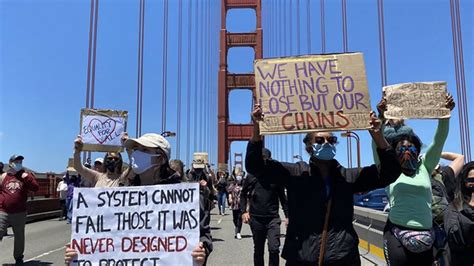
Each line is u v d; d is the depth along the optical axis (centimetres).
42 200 2058
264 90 358
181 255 327
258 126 352
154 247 329
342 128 349
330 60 358
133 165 348
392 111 395
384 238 400
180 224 331
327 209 334
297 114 353
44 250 1091
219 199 2222
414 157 382
